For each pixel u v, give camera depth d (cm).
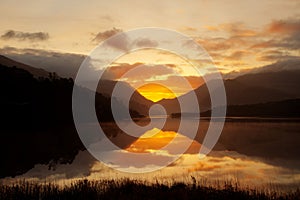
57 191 2161
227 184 2686
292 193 2256
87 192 2091
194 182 2411
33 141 7756
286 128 13050
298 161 4666
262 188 2655
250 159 4938
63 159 5034
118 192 2103
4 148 6381
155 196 2002
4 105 12012
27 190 2153
